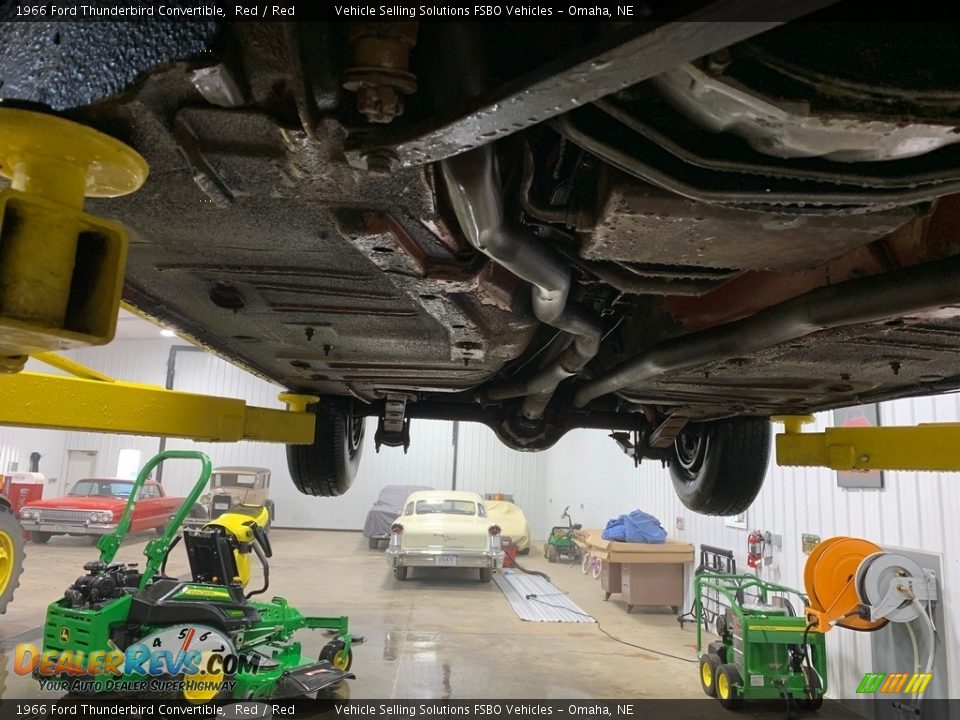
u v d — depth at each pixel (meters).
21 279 0.62
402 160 0.77
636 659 5.07
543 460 15.01
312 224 1.11
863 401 2.55
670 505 7.96
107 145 0.70
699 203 0.92
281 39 0.67
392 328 1.79
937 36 0.72
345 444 3.12
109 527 9.50
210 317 1.73
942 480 3.73
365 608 6.41
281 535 12.98
